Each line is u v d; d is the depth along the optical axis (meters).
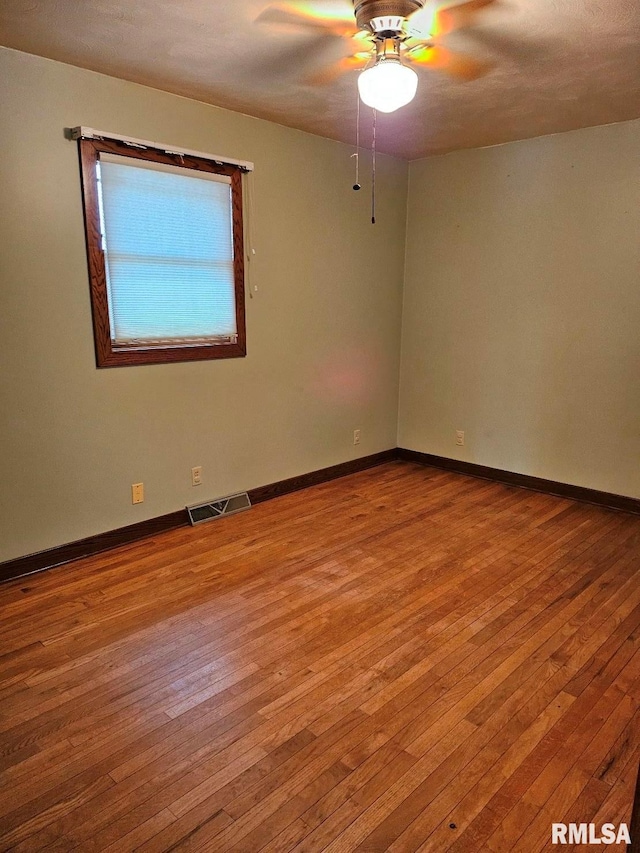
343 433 4.51
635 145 3.43
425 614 2.53
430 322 4.64
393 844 1.47
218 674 2.12
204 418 3.53
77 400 2.93
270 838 1.48
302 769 1.70
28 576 2.86
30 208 2.64
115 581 2.81
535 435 4.16
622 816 1.55
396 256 4.64
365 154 4.19
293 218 3.80
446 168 4.33
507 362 4.23
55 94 2.63
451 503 3.94
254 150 3.48
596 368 3.80
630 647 2.30
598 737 1.83
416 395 4.85
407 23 2.09
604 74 2.65
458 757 1.75
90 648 2.27
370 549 3.19
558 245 3.85
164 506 3.42
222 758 1.74
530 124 3.51
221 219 3.39
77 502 3.02
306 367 4.11
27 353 2.72
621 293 3.62
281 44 2.37
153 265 3.13
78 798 1.60
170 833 1.50
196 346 3.40
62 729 1.85
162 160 3.05
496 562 3.03
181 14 2.10
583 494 3.96
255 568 2.96
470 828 1.51
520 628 2.42
